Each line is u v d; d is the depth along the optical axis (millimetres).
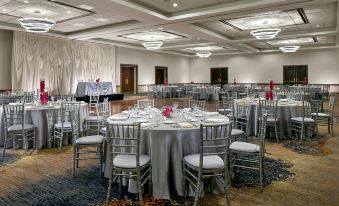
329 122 6375
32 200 2984
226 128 3256
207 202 2928
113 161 2898
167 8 7906
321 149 5062
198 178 2725
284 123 5910
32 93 9070
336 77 16156
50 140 5230
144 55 17312
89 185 3389
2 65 10586
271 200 2971
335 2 7230
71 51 12711
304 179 3570
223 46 15211
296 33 11078
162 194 3020
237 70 19594
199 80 21250
